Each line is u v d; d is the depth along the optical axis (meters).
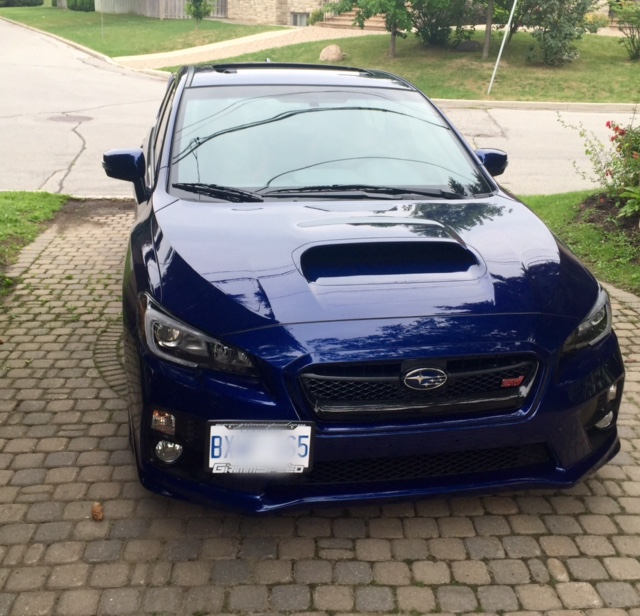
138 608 2.55
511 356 2.69
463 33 19.94
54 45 26.84
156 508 3.07
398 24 18.83
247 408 2.57
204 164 3.68
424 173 3.77
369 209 3.38
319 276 2.82
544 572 2.77
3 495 3.13
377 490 2.71
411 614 2.56
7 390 4.02
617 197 7.21
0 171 9.12
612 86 16.56
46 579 2.67
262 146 3.79
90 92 15.93
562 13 17.95
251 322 2.63
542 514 3.11
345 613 2.56
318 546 2.88
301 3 30.30
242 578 2.71
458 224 3.27
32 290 5.45
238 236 3.06
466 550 2.88
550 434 2.76
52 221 7.25
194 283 2.79
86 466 3.35
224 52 22.83
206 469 2.62
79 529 2.94
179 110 4.04
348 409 2.59
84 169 9.33
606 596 2.66
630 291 5.71
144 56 23.39
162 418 2.69
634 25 18.70
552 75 17.45
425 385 2.59
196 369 2.64
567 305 2.86
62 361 4.37
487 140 11.51
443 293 2.76
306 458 2.59
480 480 2.78
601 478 3.37
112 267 5.98
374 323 2.62
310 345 2.56
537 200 7.97
